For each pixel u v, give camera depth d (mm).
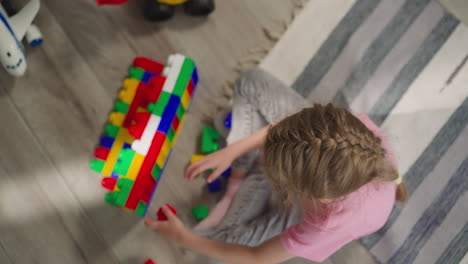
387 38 1165
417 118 1120
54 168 1093
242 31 1195
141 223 1081
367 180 634
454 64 1145
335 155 589
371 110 1128
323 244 790
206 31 1190
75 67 1148
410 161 1100
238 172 1047
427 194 1084
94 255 1060
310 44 1173
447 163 1096
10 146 1093
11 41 946
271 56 1173
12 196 1071
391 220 1079
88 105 1134
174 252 1073
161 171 1077
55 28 1160
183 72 996
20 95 1119
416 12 1174
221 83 1168
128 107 1051
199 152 1129
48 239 1058
